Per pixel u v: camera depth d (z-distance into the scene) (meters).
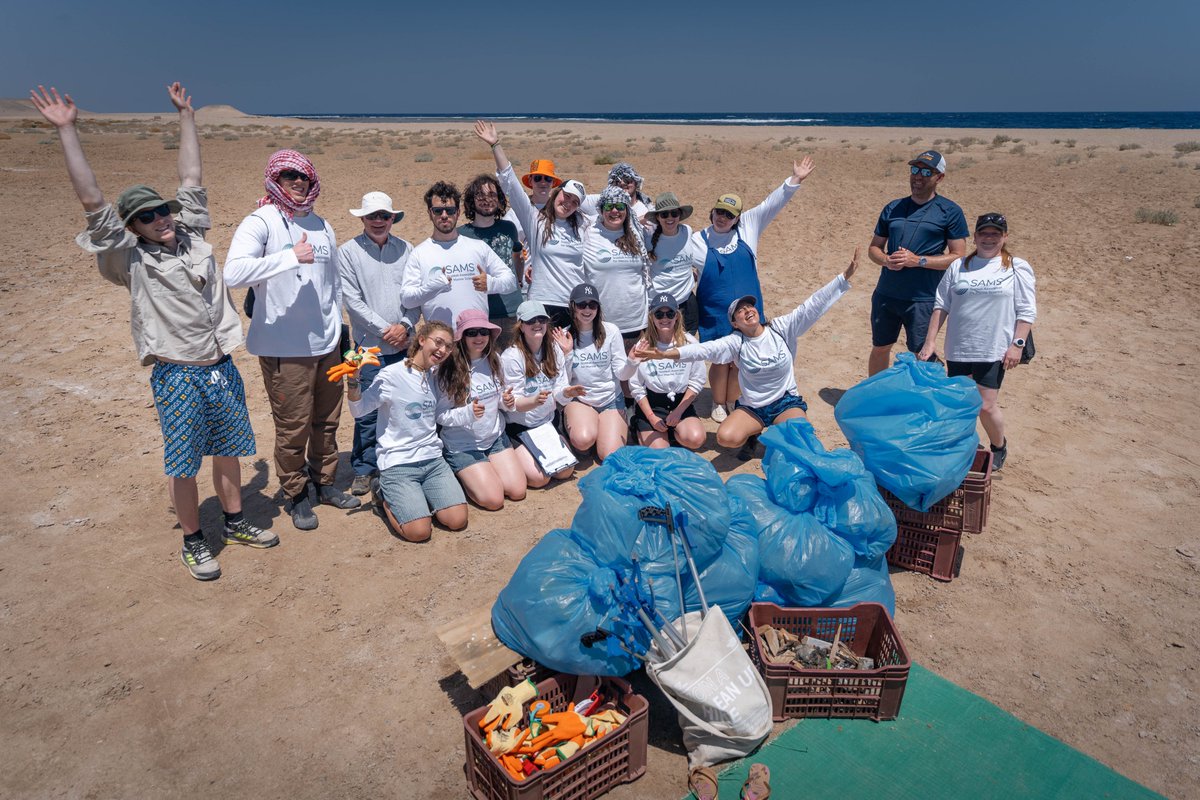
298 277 4.86
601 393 6.30
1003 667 4.04
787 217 15.84
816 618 3.91
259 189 19.31
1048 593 4.64
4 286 10.58
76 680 3.96
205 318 4.38
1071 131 57.72
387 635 4.32
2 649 4.16
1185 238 13.06
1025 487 5.87
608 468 3.78
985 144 40.03
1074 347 8.66
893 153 33.00
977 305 5.61
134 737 3.61
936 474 4.41
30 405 7.12
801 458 4.26
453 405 5.46
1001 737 3.55
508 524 5.45
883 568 4.45
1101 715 3.72
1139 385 7.66
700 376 6.52
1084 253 12.41
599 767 3.21
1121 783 3.32
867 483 4.28
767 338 5.88
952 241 6.28
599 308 5.98
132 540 5.20
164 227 4.18
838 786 3.30
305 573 4.87
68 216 15.84
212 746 3.57
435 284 5.61
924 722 3.63
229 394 4.59
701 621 3.51
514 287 6.10
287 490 5.27
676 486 3.61
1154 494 5.74
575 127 74.12
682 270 6.78
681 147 37.78
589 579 3.47
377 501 5.56
